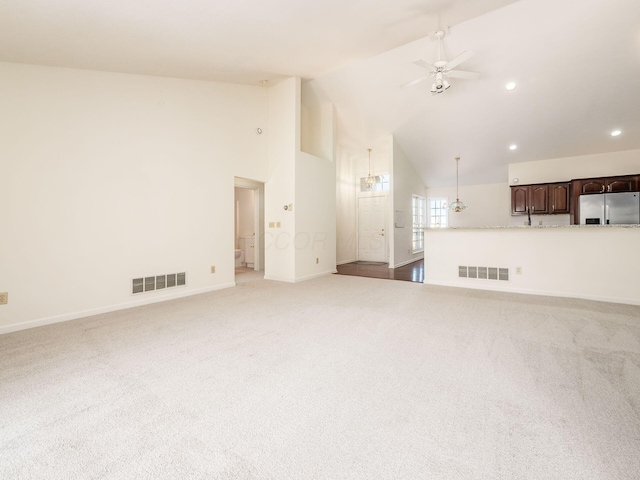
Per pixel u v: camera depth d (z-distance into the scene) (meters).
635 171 5.95
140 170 3.72
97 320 3.08
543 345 2.35
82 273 3.23
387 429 1.41
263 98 5.38
